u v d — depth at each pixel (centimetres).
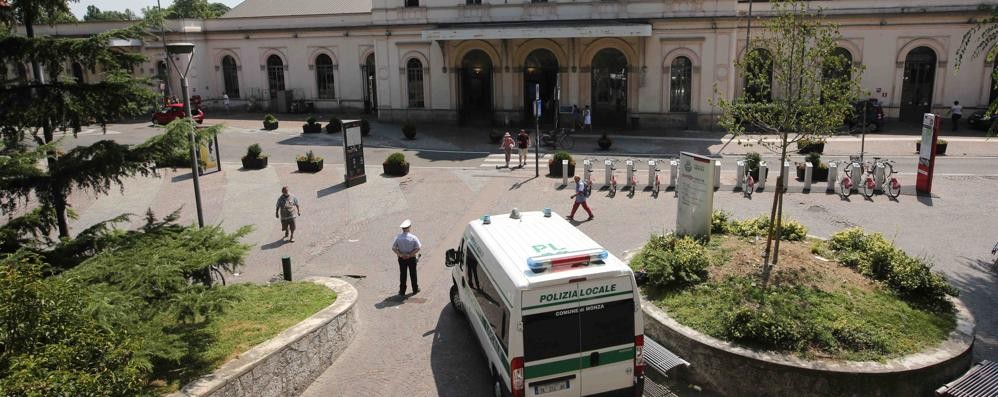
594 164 2755
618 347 878
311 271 1562
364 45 4406
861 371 902
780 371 928
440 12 3806
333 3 4638
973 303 1284
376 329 1237
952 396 867
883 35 3659
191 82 4597
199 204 1385
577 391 871
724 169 2592
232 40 4641
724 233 1469
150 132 3744
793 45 1181
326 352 1088
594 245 966
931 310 1083
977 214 1894
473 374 1066
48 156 983
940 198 2072
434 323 1258
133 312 789
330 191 2353
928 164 2102
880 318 1034
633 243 1702
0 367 644
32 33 1034
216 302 873
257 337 1009
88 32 4494
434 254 1661
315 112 4594
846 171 2269
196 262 918
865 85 3753
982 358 1071
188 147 1026
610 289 870
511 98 3841
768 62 1270
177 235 995
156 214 2095
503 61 3791
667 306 1119
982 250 1593
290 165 2814
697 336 1014
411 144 3309
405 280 1384
